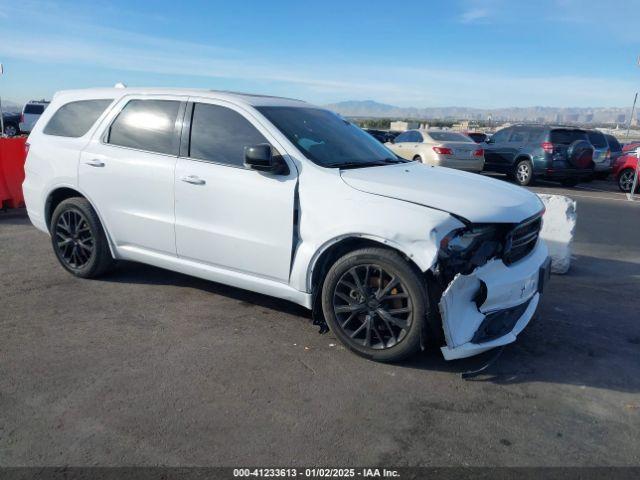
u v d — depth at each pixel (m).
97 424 3.02
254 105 4.45
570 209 6.25
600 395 3.55
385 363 3.85
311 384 3.54
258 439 2.94
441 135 16.42
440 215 3.54
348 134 4.89
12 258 6.11
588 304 5.29
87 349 3.91
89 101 5.31
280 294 4.23
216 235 4.40
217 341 4.11
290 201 4.02
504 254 3.71
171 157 4.64
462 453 2.89
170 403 3.25
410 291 3.62
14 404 3.19
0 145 8.89
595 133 17.20
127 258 5.11
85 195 5.11
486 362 3.93
